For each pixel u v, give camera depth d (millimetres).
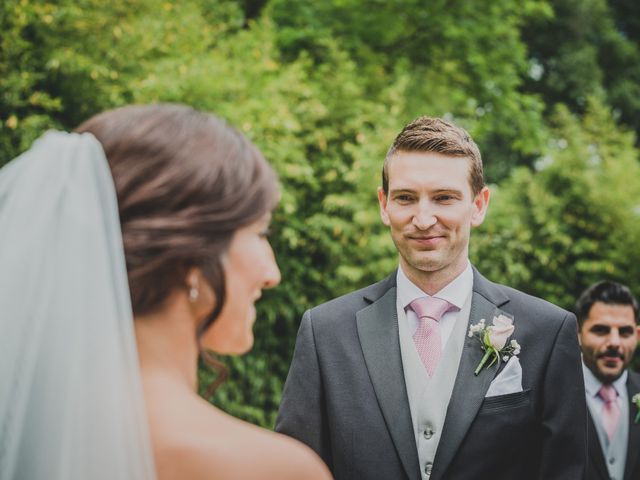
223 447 810
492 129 10062
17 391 852
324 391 2002
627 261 5793
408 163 1918
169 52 4934
